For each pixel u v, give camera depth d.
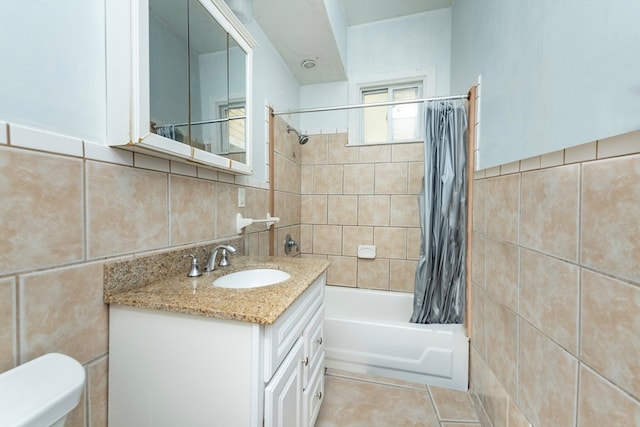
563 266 0.73
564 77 0.73
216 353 0.67
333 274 2.40
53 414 0.43
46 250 0.59
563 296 0.73
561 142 0.74
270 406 0.68
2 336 0.52
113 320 0.74
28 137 0.55
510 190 1.04
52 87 0.60
